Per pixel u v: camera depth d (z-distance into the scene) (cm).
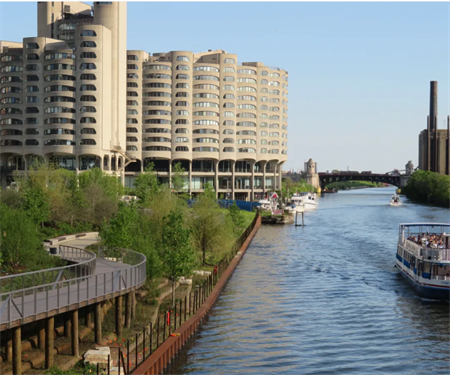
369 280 7750
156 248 6844
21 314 3472
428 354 4856
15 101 19362
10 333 3800
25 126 19200
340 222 16312
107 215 10225
